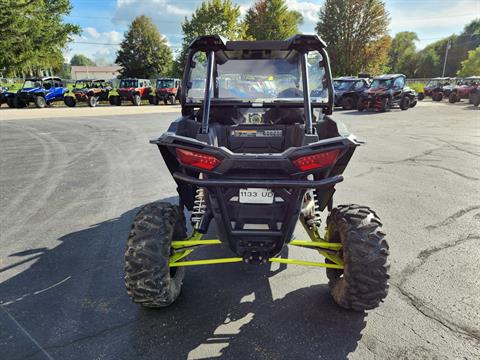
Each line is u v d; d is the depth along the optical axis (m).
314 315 2.70
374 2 42.69
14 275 3.30
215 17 36.47
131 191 5.76
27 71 41.41
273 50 3.09
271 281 3.18
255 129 3.16
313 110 3.45
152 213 2.57
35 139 10.98
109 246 3.87
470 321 2.61
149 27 58.34
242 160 2.29
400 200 5.15
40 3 35.03
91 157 8.33
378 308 2.77
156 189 5.86
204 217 2.83
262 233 2.53
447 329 2.53
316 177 2.54
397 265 3.38
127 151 9.00
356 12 43.34
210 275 3.30
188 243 2.60
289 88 3.48
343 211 2.61
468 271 3.26
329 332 2.52
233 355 2.32
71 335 2.51
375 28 43.38
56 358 2.30
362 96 19.80
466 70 44.78
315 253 3.68
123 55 58.84
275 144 3.19
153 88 30.00
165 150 2.60
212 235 4.13
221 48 3.09
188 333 2.53
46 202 5.26
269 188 2.42
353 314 2.70
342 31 44.66
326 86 3.29
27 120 16.44
